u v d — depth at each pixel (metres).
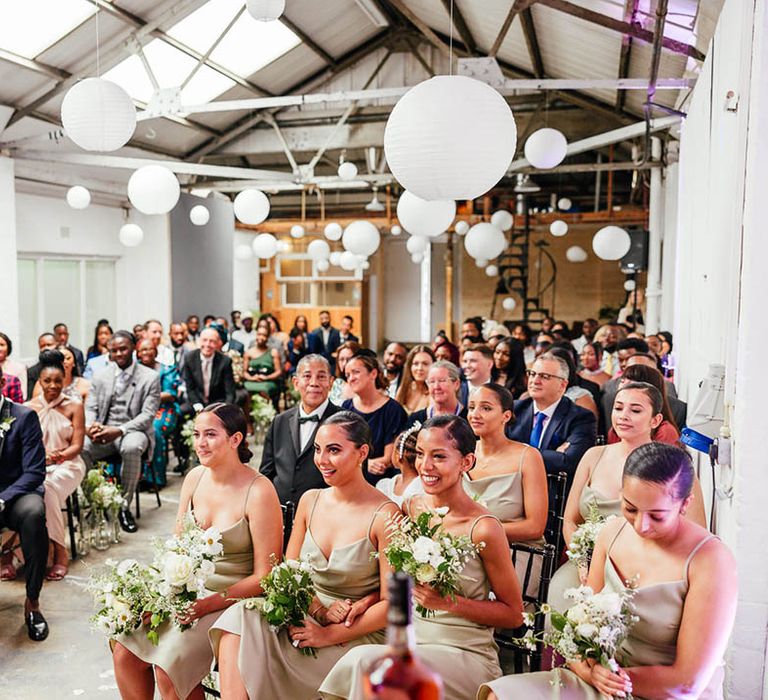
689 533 1.94
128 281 11.58
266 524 2.70
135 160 8.21
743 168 2.71
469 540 2.30
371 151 11.90
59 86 7.73
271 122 11.04
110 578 2.63
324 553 2.52
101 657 3.51
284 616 2.34
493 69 5.62
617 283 16.02
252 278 17.41
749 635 2.50
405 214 4.75
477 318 8.91
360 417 2.54
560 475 3.23
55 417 4.70
